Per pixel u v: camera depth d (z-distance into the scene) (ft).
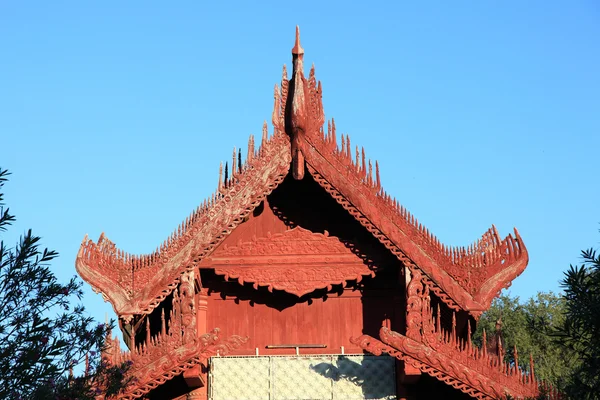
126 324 90.79
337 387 93.66
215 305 97.40
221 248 94.48
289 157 93.40
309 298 97.19
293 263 93.91
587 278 68.13
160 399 94.07
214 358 94.68
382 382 93.71
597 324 65.36
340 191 91.45
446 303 89.25
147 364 85.46
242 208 92.53
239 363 94.68
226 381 94.07
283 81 95.45
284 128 94.17
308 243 94.58
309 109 93.71
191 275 90.84
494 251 91.50
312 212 97.35
